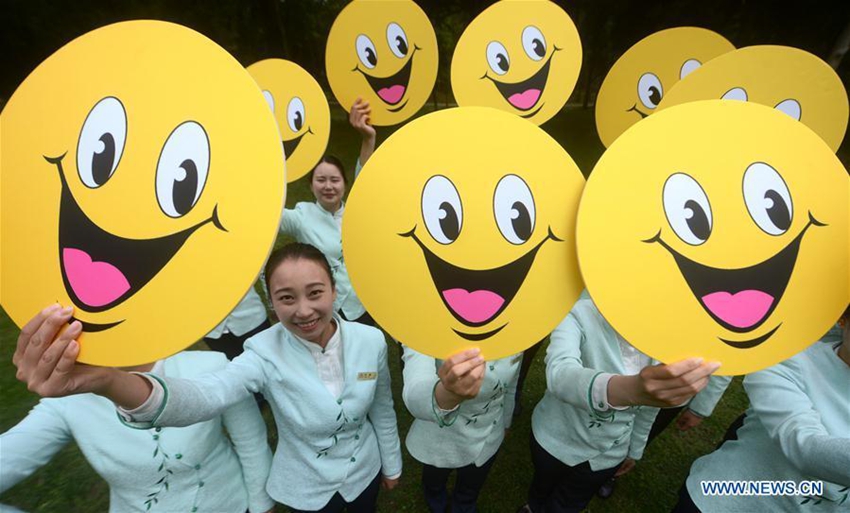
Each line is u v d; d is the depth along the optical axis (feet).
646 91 9.37
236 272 2.52
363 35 8.65
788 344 2.98
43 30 25.36
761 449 4.01
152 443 3.66
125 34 2.61
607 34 31.83
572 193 3.11
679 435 8.02
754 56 6.57
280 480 4.49
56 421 3.50
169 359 3.96
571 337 4.47
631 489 7.02
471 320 3.19
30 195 2.61
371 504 5.11
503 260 3.14
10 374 9.52
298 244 3.92
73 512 6.61
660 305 2.90
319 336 4.03
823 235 2.96
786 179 2.94
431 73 8.94
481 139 3.06
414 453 5.38
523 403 8.79
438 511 6.29
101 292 2.58
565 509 5.75
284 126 9.25
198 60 2.56
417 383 3.94
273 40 34.35
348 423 4.25
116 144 2.59
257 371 3.92
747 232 2.91
